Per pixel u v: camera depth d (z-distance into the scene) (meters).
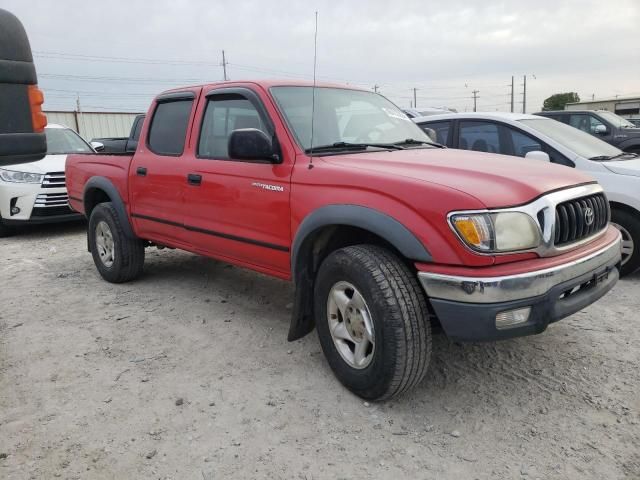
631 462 2.56
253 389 3.31
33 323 4.47
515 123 5.96
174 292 5.21
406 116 4.70
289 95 3.92
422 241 2.74
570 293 2.96
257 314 4.58
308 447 2.74
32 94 2.96
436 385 3.32
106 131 23.52
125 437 2.85
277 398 3.20
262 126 3.79
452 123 6.52
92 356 3.82
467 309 2.65
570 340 3.88
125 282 5.54
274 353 3.81
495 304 2.62
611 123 10.68
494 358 3.65
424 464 2.59
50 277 5.89
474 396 3.18
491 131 6.17
